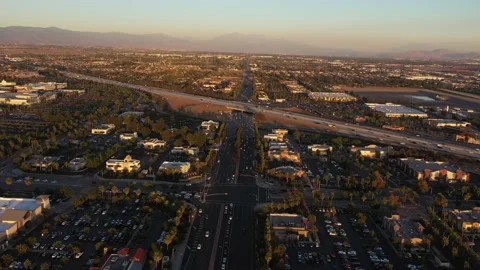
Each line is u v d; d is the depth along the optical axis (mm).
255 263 162875
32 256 162875
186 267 158125
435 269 163500
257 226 192250
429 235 180375
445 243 178500
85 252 167000
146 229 186750
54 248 168625
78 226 189500
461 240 178500
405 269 162250
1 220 180500
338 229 194500
